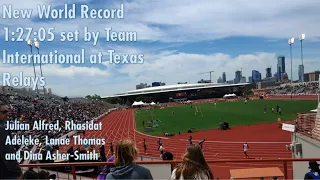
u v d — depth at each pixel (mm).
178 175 4992
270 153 34125
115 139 49000
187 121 70562
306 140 17344
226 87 196625
